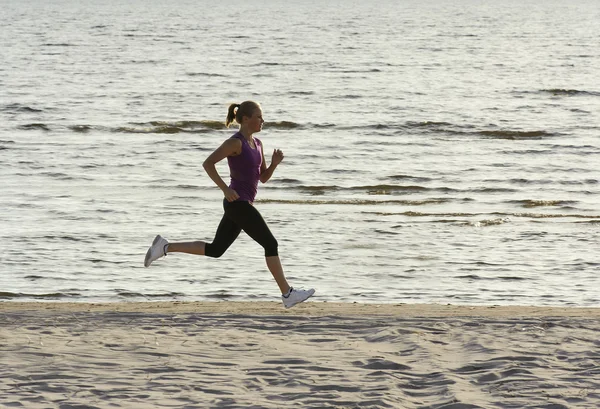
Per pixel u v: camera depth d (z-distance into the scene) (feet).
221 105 247.70
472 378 29.99
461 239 100.01
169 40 531.50
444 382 29.35
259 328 39.27
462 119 222.48
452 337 36.73
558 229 106.83
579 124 217.36
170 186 135.23
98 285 76.89
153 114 225.97
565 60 425.28
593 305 71.67
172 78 317.83
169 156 165.07
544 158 168.55
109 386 28.96
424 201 128.16
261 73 341.00
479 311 53.93
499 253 92.79
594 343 35.35
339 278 81.05
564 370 30.83
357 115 228.22
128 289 75.61
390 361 32.22
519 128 208.85
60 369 31.17
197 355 33.63
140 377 30.22
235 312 50.26
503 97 275.18
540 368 31.09
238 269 83.41
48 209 114.42
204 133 198.39
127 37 556.51
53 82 295.28
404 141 189.88
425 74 347.77
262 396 27.89
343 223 108.37
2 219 106.83
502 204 126.82
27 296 72.49
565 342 35.45
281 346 35.22
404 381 29.68
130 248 92.43
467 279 81.30
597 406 26.53
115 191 130.11
